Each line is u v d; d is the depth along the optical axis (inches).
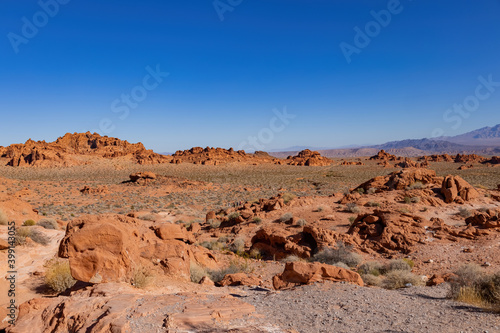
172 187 3503.9
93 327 239.3
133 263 402.6
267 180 4404.5
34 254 550.0
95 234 389.7
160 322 256.1
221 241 1167.6
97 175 5152.6
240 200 2625.5
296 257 860.0
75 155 6712.6
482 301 342.0
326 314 312.5
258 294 431.5
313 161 7436.0
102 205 2423.7
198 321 262.2
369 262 733.3
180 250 514.0
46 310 287.0
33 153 6013.8
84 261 380.5
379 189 1648.6
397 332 262.8
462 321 281.0
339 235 935.7
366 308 331.6
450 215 1176.8
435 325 274.7
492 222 912.3
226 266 720.3
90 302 286.5
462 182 1418.6
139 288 378.3
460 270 555.8
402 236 889.5
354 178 4522.6
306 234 968.9
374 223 984.3
